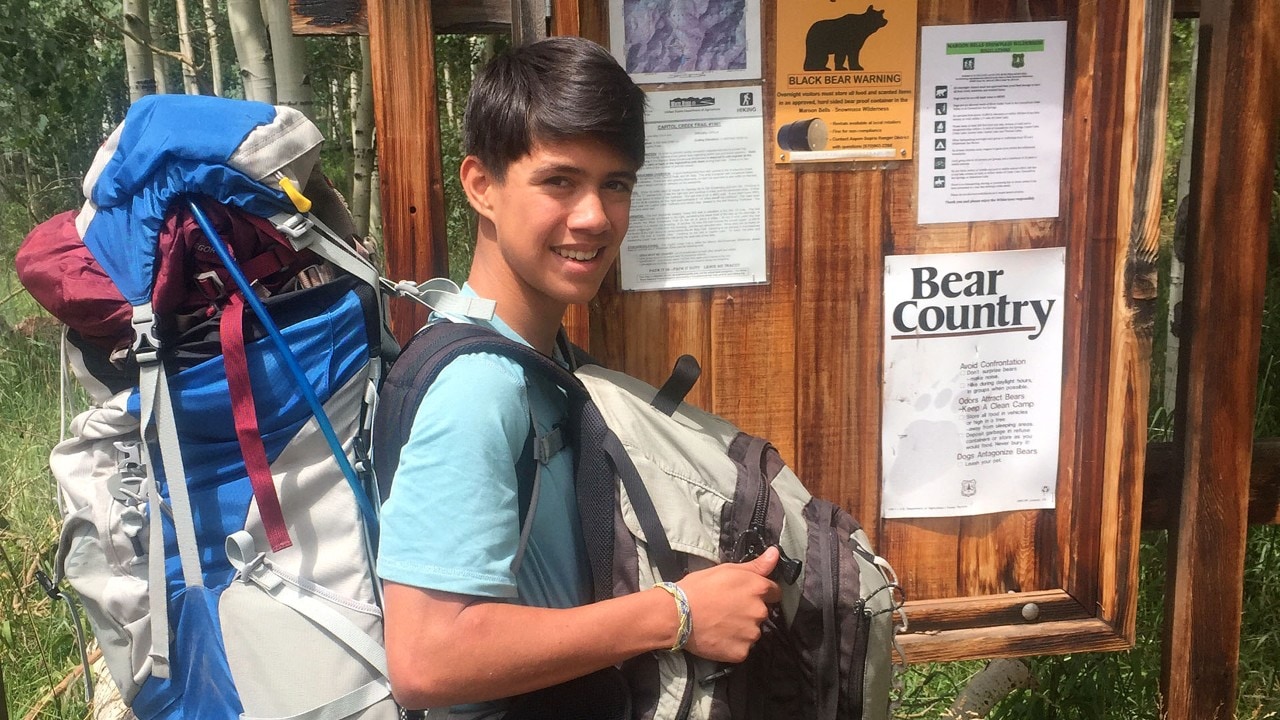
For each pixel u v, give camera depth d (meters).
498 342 1.16
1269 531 2.96
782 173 1.88
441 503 1.08
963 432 2.03
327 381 1.22
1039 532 2.09
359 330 1.24
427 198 1.75
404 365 1.18
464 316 1.26
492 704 1.25
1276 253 3.50
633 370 1.90
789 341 1.94
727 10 1.80
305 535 1.21
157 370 1.17
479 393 1.12
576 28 1.71
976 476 2.05
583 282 1.26
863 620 1.29
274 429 1.21
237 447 1.21
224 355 1.16
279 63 4.10
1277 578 2.89
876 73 1.86
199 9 7.33
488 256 1.31
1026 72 1.89
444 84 7.18
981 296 1.97
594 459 1.21
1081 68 1.90
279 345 1.17
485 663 1.08
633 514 1.21
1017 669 2.36
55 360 4.67
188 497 1.19
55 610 2.64
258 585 1.18
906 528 2.06
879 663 1.31
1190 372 2.04
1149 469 2.14
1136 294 1.92
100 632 1.26
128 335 1.21
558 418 1.25
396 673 1.09
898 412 2.00
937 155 1.91
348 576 1.21
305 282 1.26
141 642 1.22
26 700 2.37
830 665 1.28
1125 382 1.96
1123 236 1.91
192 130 1.20
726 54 1.81
